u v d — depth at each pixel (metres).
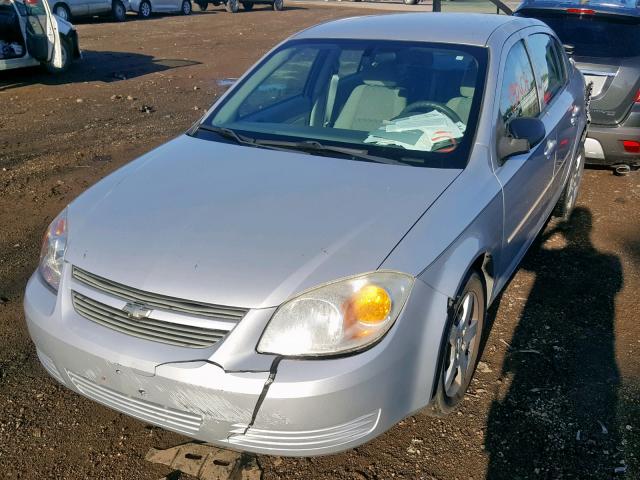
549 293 4.02
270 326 2.19
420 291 2.34
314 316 2.20
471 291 2.82
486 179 2.96
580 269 4.34
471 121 3.16
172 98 9.54
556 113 4.20
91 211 2.74
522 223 3.54
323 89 3.61
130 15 23.34
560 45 4.86
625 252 4.60
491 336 3.54
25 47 10.33
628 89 5.55
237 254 2.35
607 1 6.03
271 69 3.87
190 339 2.23
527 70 3.90
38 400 2.98
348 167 2.95
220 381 2.14
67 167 6.30
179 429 2.33
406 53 3.57
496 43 3.56
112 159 6.57
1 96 9.61
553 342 3.48
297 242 2.39
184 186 2.84
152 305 2.29
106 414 2.90
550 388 3.09
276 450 2.23
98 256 2.47
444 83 3.38
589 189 5.93
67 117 8.32
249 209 2.61
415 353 2.34
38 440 2.73
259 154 3.15
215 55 13.75
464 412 2.92
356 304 2.22
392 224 2.48
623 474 2.56
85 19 21.16
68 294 2.49
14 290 3.94
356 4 31.11
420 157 3.02
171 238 2.47
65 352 2.43
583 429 2.81
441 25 3.80
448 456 2.66
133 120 8.20
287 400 2.12
